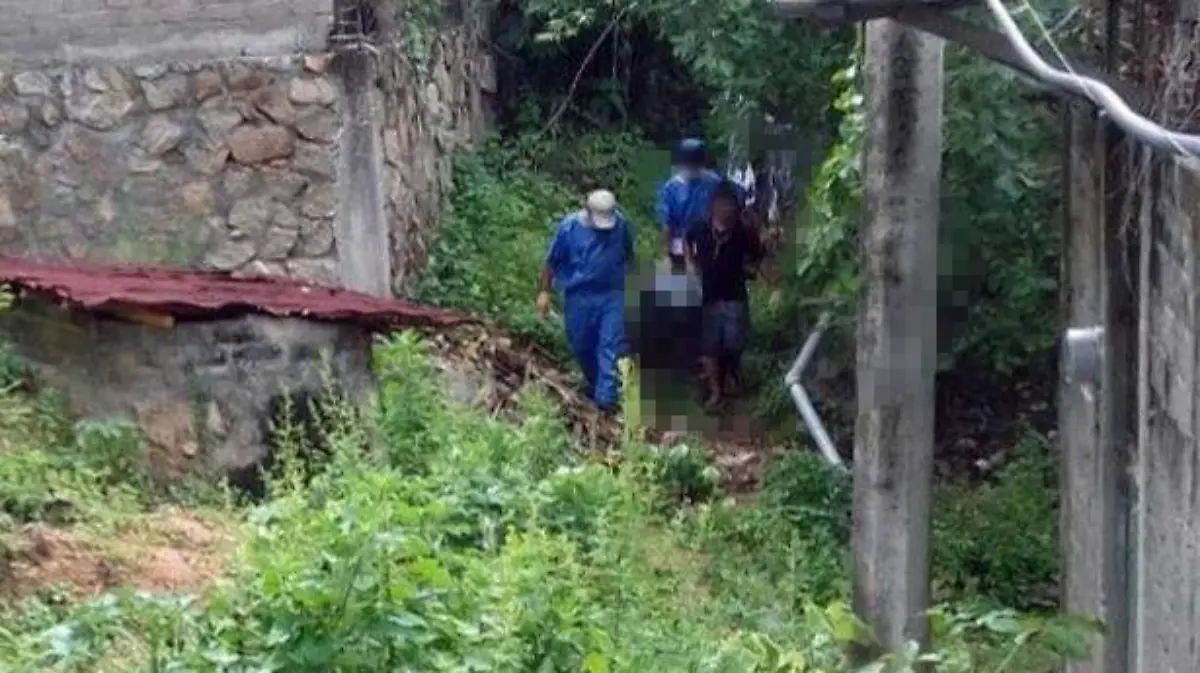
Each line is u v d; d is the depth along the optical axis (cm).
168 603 646
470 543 795
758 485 1125
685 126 1747
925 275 754
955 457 1180
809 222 1116
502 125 1662
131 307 914
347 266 1202
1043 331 1095
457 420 966
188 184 1197
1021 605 957
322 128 1191
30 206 1200
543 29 1641
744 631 768
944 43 801
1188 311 491
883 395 761
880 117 749
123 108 1193
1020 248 1048
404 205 1289
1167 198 534
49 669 619
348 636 572
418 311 1016
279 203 1197
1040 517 1030
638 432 1043
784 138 1227
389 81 1252
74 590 724
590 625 627
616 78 1689
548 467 969
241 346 933
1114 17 623
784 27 1173
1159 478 548
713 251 1334
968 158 990
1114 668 639
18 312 941
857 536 773
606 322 1271
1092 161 696
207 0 1183
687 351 1340
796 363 1208
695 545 923
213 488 912
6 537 744
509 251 1398
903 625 762
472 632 588
